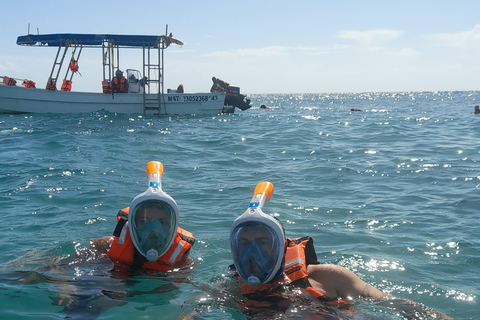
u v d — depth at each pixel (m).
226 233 5.25
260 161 10.77
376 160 10.76
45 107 23.11
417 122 22.61
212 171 9.41
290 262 3.40
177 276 3.83
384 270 4.24
